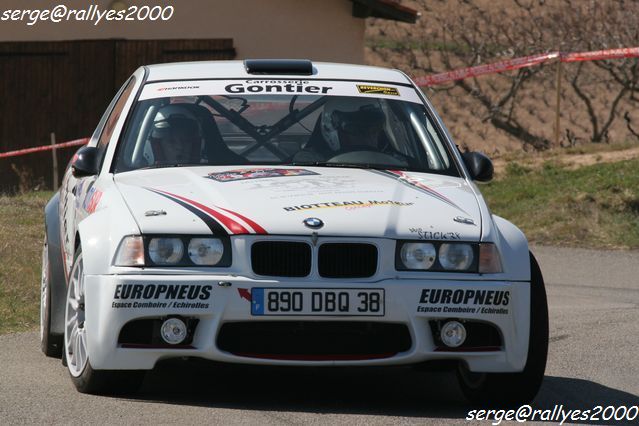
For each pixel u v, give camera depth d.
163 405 17.31
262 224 16.77
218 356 16.42
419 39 100.12
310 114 20.77
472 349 17.02
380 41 100.69
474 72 62.16
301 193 17.84
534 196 48.50
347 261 16.81
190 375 20.02
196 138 20.11
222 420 16.41
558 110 60.53
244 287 16.42
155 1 64.81
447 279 16.92
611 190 46.66
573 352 23.19
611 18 80.44
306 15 64.81
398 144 20.59
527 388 17.66
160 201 17.50
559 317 27.52
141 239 16.73
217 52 64.81
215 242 16.69
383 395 18.97
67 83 65.12
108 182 18.97
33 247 33.25
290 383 19.66
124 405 17.20
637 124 89.06
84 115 65.12
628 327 26.16
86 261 17.02
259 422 16.36
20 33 64.69
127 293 16.48
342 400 18.34
